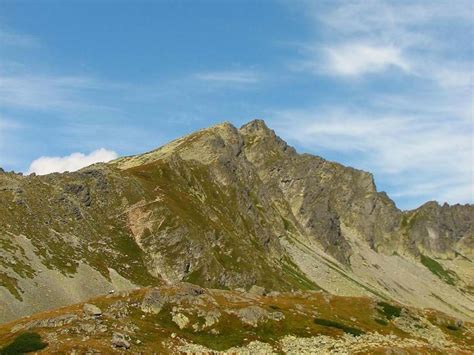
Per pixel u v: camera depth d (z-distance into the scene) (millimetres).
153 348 87125
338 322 116875
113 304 103438
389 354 97188
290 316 112812
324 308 127438
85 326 89312
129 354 82250
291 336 104375
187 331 100625
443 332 129000
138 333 92375
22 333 85688
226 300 115938
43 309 135375
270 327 106312
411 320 129875
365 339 108750
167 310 104812
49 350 78750
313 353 95625
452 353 106688
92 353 79188
